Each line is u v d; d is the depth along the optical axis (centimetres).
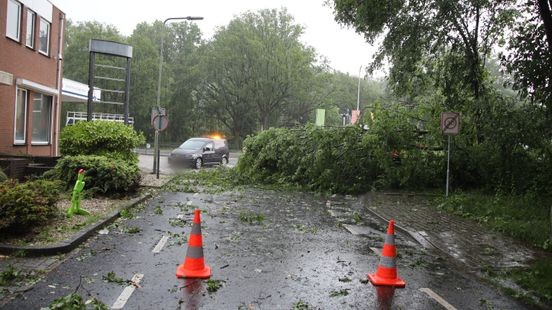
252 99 5800
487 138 1438
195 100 6650
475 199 1332
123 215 1030
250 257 739
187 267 627
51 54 2134
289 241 866
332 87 6297
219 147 3078
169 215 1084
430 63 1633
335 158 1702
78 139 1625
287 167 1870
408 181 1681
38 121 2083
